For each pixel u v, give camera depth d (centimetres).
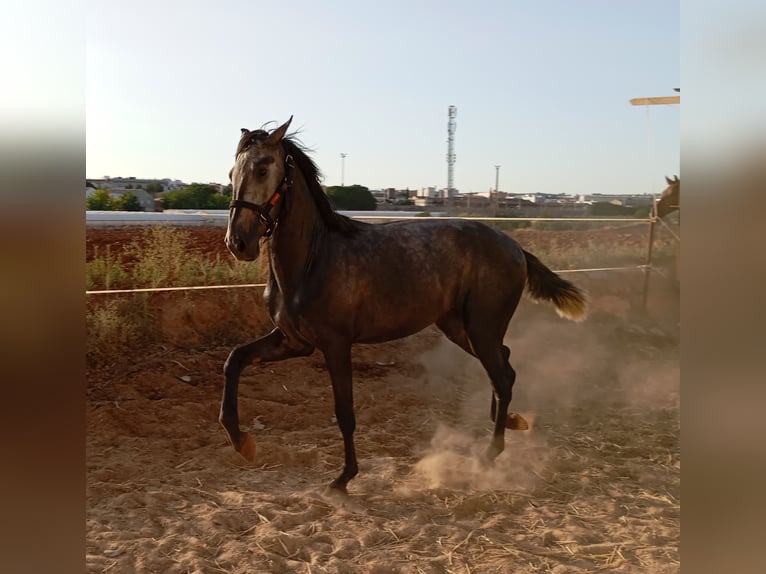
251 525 341
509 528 347
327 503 372
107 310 602
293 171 371
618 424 536
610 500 385
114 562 297
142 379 551
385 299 399
